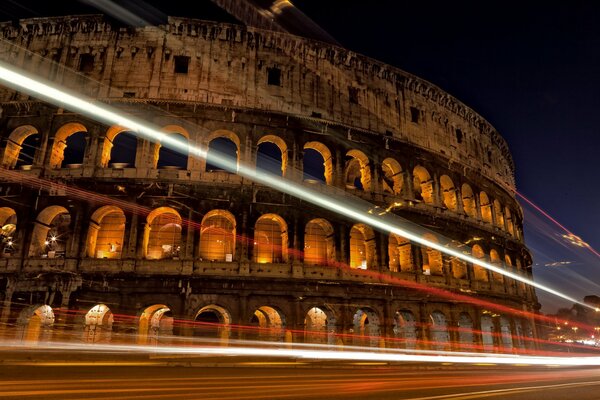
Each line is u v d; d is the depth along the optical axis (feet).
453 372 115.55
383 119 184.14
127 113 151.02
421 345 159.22
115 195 143.54
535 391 72.28
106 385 65.57
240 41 167.32
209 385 68.49
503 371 125.70
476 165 214.90
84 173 144.66
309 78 173.27
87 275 134.10
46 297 132.26
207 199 147.54
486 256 199.11
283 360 123.54
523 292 221.87
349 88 181.27
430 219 179.63
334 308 148.87
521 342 209.26
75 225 139.54
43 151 146.30
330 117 171.94
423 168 189.47
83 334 129.39
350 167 199.72
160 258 147.64
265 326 161.89
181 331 132.77
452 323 172.45
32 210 140.97
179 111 153.69
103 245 148.36
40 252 141.69
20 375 78.43
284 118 163.22
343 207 161.99
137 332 131.54
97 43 158.30
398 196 175.42
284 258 152.15
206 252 152.76
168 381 72.79
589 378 102.17
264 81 165.37
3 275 133.39
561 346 249.14
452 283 177.88
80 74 154.10
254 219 149.28
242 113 158.81
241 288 140.97
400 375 99.09
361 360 132.46
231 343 135.54
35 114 150.82
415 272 167.63
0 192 142.31
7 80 151.33
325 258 165.89
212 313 175.94
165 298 135.85
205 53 162.30
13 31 158.20
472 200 207.10
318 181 162.30
